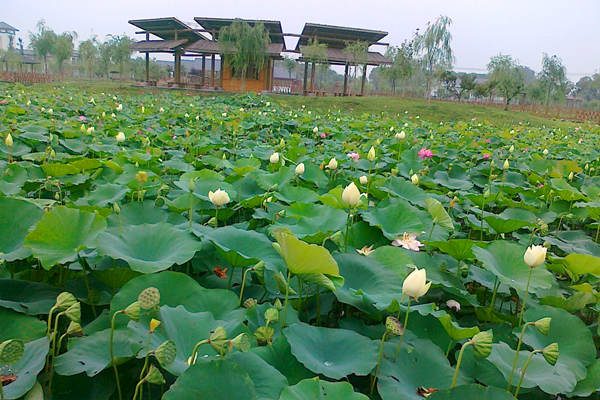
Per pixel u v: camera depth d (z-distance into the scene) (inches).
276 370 66.4
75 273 102.2
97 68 2298.2
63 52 1977.1
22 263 99.7
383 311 95.4
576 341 89.4
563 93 2096.5
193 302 82.3
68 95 719.1
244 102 914.7
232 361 64.8
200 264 104.0
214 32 1640.0
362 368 71.4
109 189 141.6
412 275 75.4
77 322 66.9
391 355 78.9
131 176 163.2
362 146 347.6
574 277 123.3
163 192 151.0
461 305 113.3
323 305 98.0
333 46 1769.2
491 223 150.5
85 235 89.6
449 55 1487.5
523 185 270.8
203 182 145.2
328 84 2844.5
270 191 162.4
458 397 65.0
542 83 2055.9
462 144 433.7
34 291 87.1
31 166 175.9
